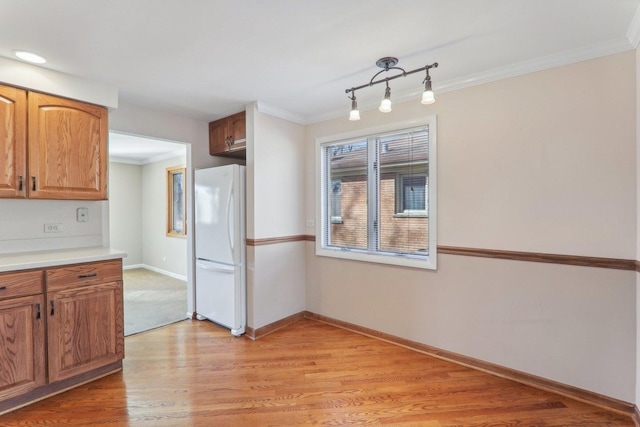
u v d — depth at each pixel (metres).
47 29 1.83
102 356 2.39
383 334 3.11
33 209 2.56
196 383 2.35
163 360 2.71
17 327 2.01
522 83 2.31
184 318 3.73
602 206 2.05
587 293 2.11
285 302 3.51
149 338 3.16
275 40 1.98
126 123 3.13
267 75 2.50
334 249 3.51
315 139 3.59
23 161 2.26
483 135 2.48
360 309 3.28
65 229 2.71
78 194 2.52
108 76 2.50
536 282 2.29
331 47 2.07
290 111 3.43
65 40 1.95
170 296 4.63
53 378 2.15
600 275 2.07
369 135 3.17
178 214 6.04
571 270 2.16
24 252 2.49
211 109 3.34
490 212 2.47
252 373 2.50
